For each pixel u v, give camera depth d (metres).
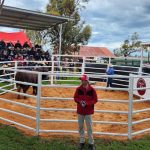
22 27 25.23
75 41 42.53
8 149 7.46
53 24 23.59
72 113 11.22
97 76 8.35
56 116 10.62
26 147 7.67
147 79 14.57
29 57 24.06
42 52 25.31
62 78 21.77
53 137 8.41
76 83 19.92
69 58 31.81
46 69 18.47
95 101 7.70
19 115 9.62
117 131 9.26
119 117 11.02
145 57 20.36
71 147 7.73
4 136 8.38
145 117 11.35
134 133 8.63
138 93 15.28
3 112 11.04
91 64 20.00
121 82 17.75
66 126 9.52
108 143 8.12
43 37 40.19
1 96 14.23
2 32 30.58
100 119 10.55
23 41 30.88
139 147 7.94
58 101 13.34
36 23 23.25
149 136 8.88
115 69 18.69
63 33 40.44
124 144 8.10
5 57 22.31
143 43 17.77
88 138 7.77
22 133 8.70
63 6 40.66
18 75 13.31
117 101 8.49
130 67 17.83
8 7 18.31
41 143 7.92
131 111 8.47
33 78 13.41
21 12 19.11
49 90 16.55
